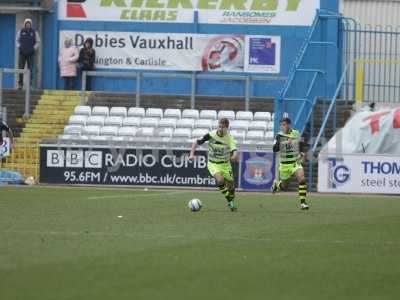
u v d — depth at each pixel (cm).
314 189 8688
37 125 9669
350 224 5353
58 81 10400
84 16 10412
